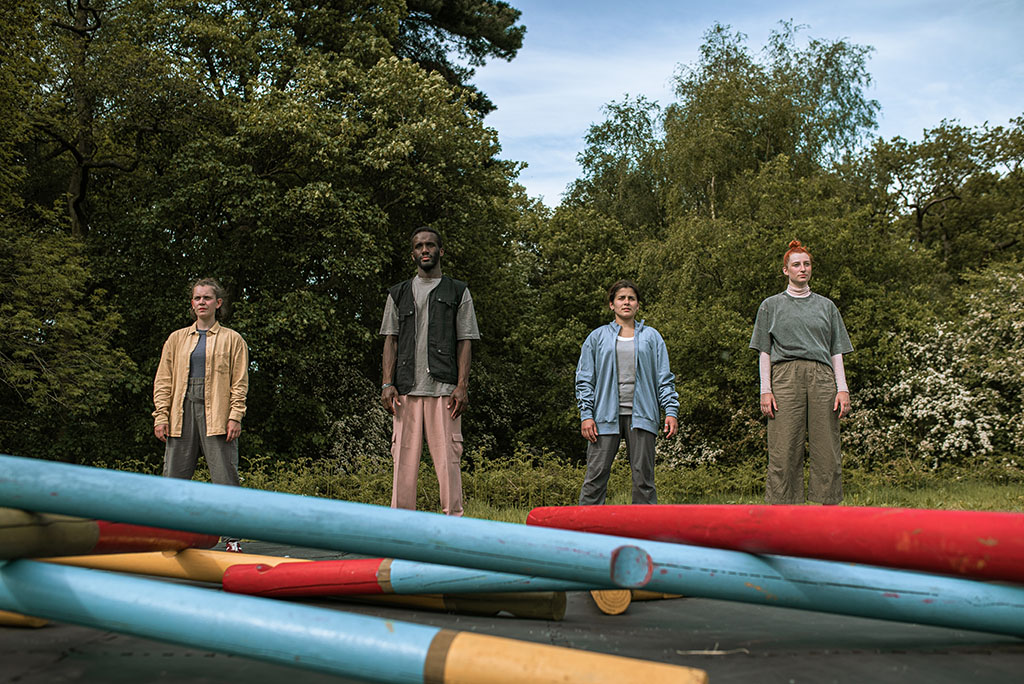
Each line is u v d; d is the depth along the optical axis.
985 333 14.47
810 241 16.52
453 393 4.76
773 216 17.83
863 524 1.49
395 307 4.88
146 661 1.55
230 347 4.32
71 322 14.45
